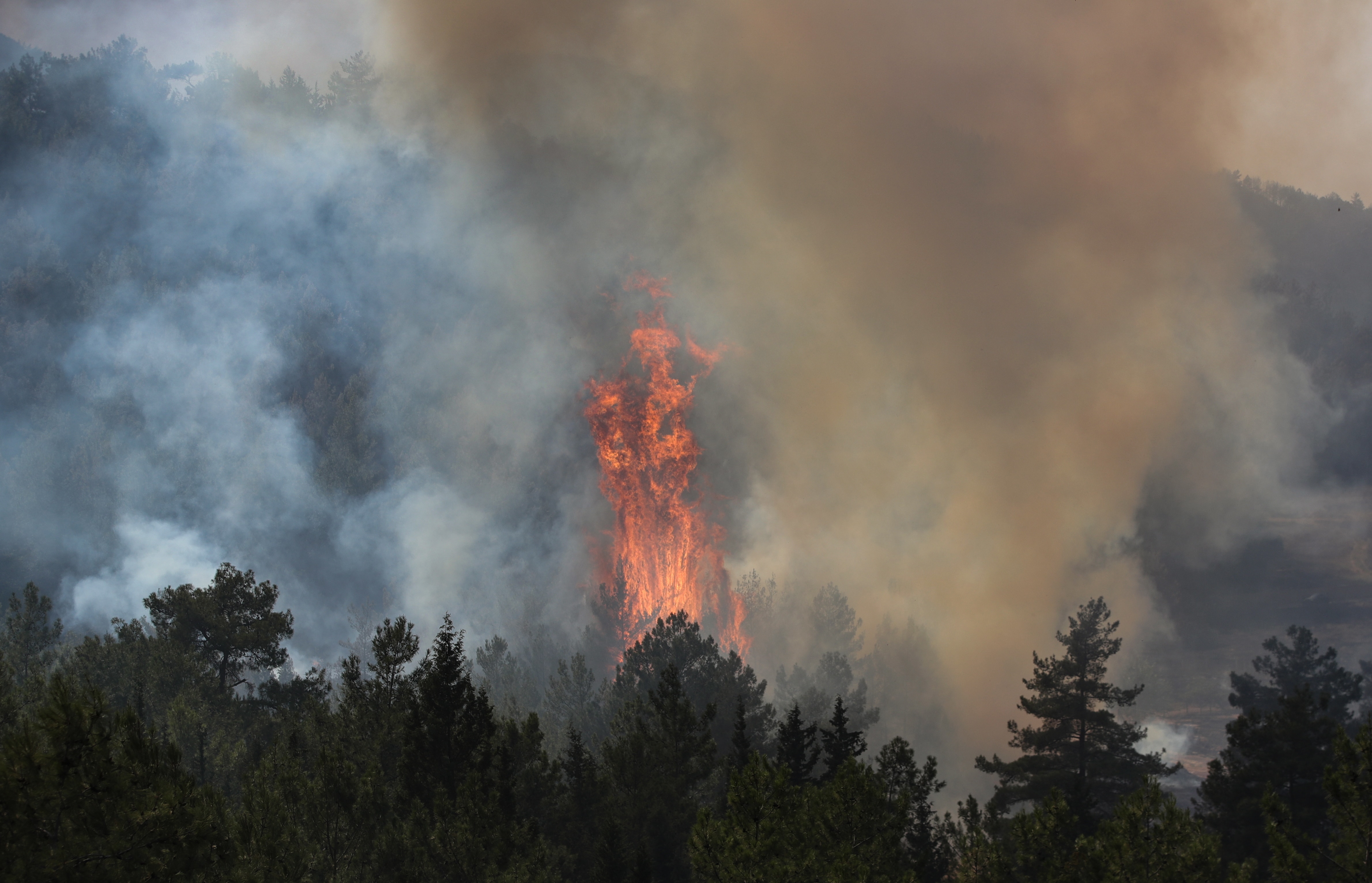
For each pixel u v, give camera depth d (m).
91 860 13.49
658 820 26.03
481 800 23.02
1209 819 29.33
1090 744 31.78
